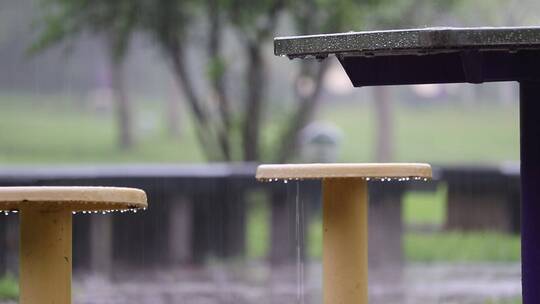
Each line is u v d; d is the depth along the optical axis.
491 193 30.98
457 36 9.36
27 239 9.60
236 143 35.56
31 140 90.44
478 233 31.39
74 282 25.81
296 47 9.96
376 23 32.88
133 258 27.12
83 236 26.83
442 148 92.19
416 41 9.40
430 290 24.77
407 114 113.56
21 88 113.56
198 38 34.44
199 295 23.61
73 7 33.00
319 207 30.91
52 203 9.16
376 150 85.94
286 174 10.76
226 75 35.00
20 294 9.68
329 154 47.62
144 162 83.38
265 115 37.75
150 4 32.91
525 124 11.21
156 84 121.31
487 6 34.28
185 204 27.50
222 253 27.86
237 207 28.00
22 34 94.88
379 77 11.45
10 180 25.12
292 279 26.59
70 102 113.88
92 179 26.02
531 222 11.16
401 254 27.70
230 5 32.12
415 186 30.36
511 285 25.83
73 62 111.69
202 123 35.94
